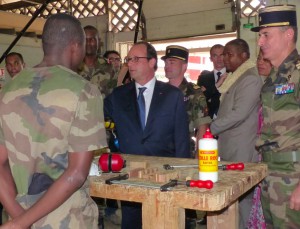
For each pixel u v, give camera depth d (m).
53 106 1.28
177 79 2.97
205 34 4.69
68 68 1.38
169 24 4.90
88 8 5.52
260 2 4.33
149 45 2.39
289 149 1.93
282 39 1.97
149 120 2.34
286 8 1.97
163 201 1.47
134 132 2.36
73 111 1.28
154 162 2.04
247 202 2.57
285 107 1.95
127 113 2.38
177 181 1.53
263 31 2.02
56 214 1.32
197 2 4.68
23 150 1.31
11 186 1.36
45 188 1.32
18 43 4.52
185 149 2.38
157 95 2.38
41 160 1.31
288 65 1.96
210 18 4.62
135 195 1.53
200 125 2.81
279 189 1.96
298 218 1.92
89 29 3.15
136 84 2.41
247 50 2.87
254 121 2.73
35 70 1.36
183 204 1.43
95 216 1.45
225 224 1.88
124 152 2.39
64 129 1.29
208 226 1.92
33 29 4.59
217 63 3.71
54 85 1.31
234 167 1.80
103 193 1.60
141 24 5.09
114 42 5.34
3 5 5.43
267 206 2.06
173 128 2.38
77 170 1.29
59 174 1.32
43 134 1.29
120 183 1.57
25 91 1.32
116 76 3.38
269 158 2.01
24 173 1.32
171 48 2.97
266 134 2.04
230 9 4.49
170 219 1.46
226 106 2.80
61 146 1.30
